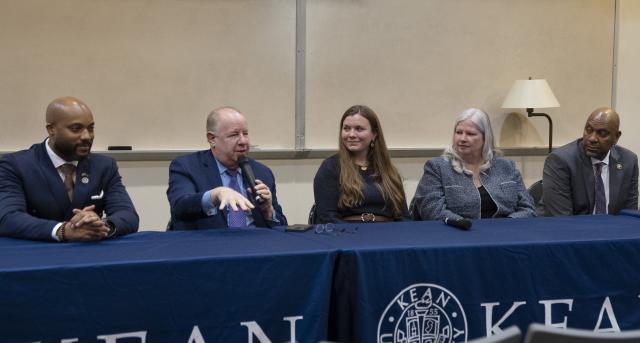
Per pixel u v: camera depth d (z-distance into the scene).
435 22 4.55
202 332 1.74
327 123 4.38
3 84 3.75
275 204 2.73
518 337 1.23
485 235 2.12
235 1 4.12
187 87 4.07
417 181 4.63
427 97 4.58
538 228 2.29
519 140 4.81
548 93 4.46
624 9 4.96
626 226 2.34
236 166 2.64
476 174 2.99
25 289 1.60
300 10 4.24
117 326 1.67
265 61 4.21
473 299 1.94
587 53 4.91
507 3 4.70
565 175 3.18
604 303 2.05
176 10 4.02
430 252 1.91
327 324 1.84
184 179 2.56
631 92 5.03
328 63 4.34
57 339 1.63
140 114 4.00
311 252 1.82
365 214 2.87
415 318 1.90
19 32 3.76
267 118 4.25
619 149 3.29
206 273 1.74
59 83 3.84
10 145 3.79
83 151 2.24
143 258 1.72
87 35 3.87
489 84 4.71
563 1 4.83
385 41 4.45
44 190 2.21
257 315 1.78
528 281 1.98
